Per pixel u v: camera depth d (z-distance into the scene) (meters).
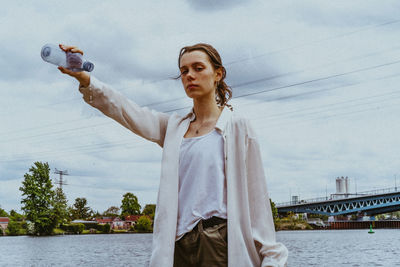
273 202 110.38
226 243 1.73
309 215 146.25
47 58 1.55
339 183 136.50
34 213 86.38
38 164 87.25
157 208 1.80
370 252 31.41
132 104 1.89
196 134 1.88
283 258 1.78
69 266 23.92
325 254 29.77
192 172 1.80
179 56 1.92
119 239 66.62
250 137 1.83
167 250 1.72
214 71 1.89
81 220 140.88
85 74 1.66
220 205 1.74
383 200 99.44
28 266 24.25
